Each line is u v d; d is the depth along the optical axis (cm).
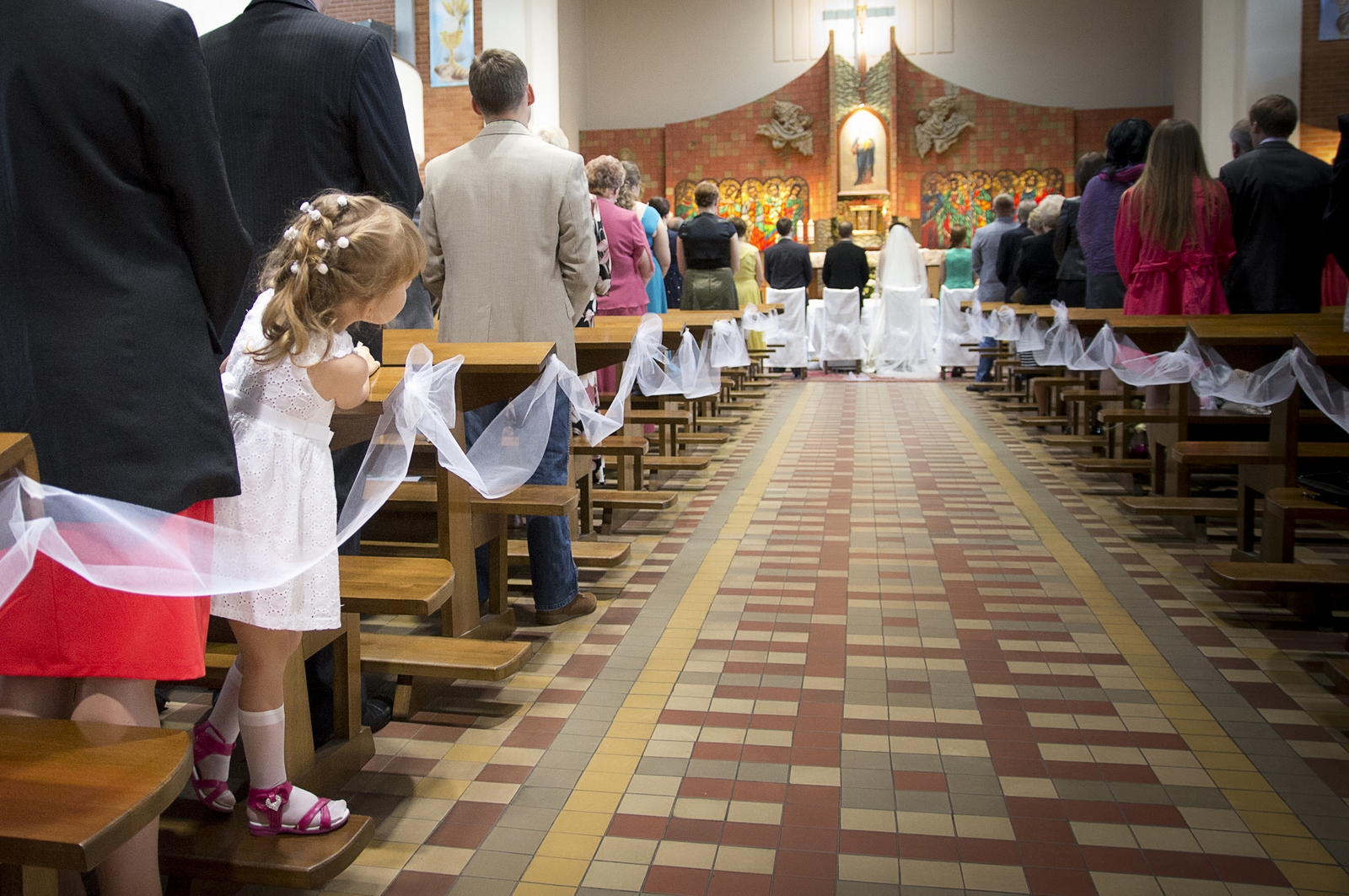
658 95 1745
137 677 157
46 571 153
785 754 259
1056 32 1655
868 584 403
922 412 911
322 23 275
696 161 1716
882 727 274
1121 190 639
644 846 217
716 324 672
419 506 365
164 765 136
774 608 375
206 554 158
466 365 298
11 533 135
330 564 199
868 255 1552
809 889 200
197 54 166
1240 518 424
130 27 158
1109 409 604
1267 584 339
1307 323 434
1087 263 657
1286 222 525
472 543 320
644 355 487
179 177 162
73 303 155
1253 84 1299
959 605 376
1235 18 1315
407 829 225
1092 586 397
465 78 1280
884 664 319
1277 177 525
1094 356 609
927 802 234
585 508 479
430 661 279
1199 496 543
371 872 208
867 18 1689
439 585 250
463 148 351
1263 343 394
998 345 1067
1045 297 898
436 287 365
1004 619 361
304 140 272
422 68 1288
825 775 248
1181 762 253
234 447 174
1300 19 1282
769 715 283
